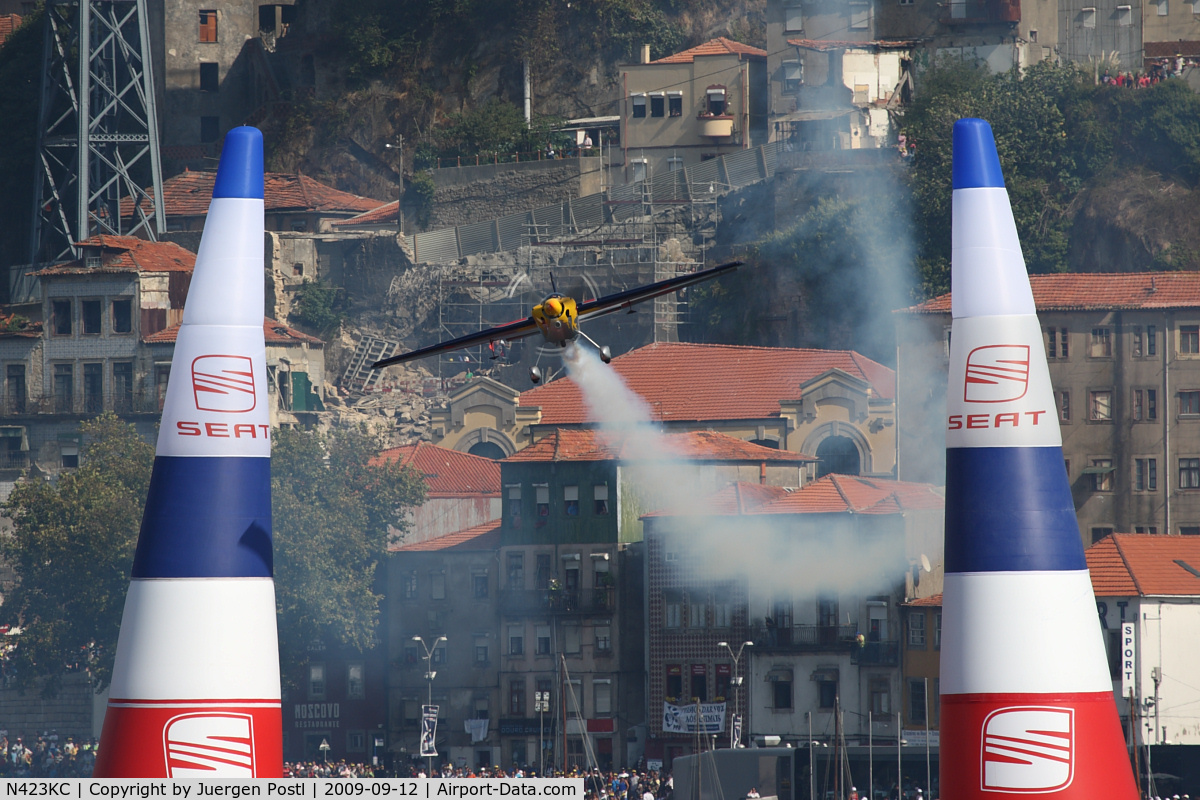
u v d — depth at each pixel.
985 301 161.88
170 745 163.50
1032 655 155.75
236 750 164.38
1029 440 159.62
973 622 157.88
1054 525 158.50
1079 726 154.62
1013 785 154.50
